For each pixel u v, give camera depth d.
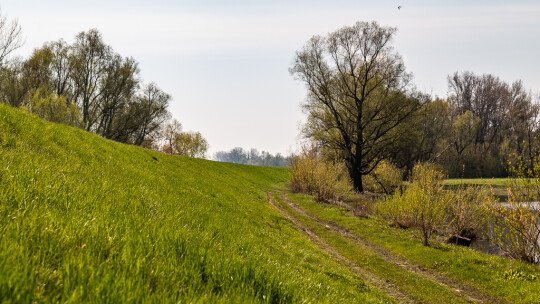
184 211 9.66
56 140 12.77
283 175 89.69
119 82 67.31
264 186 58.44
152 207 8.28
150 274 3.33
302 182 47.59
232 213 16.45
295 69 52.22
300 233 22.31
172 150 107.25
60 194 5.58
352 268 16.52
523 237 16.86
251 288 4.09
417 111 49.91
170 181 18.22
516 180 17.53
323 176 40.06
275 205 35.34
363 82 52.22
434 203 21.42
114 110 69.62
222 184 32.00
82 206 5.46
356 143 50.91
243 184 46.34
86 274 2.80
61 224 3.86
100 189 7.64
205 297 3.16
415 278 15.66
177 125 108.12
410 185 25.83
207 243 5.64
